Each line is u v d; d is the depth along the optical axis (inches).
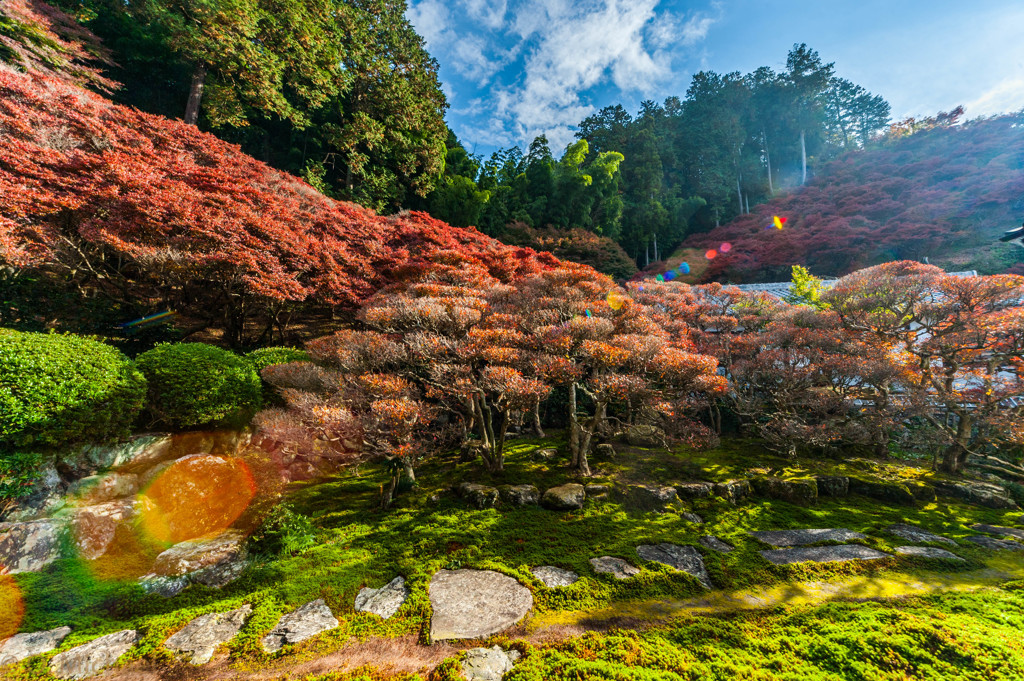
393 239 640.4
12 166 351.3
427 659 137.1
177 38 695.1
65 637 142.3
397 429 245.3
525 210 1216.2
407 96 1049.5
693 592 179.9
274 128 963.3
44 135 404.2
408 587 176.2
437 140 1147.3
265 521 216.2
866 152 1584.6
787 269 1088.2
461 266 514.9
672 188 1715.1
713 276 1197.7
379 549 205.3
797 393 380.5
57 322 330.3
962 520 271.3
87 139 449.4
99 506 199.0
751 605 170.6
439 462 323.6
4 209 315.0
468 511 248.5
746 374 407.5
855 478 319.3
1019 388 315.9
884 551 219.5
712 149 1755.7
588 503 265.6
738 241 1341.0
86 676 127.1
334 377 268.5
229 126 852.0
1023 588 181.2
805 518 267.7
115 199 359.9
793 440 380.8
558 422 446.6
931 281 362.9
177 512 213.6
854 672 126.2
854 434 369.7
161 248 346.0
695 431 344.5
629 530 237.5
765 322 499.2
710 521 257.1
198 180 474.0
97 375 213.3
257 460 277.1
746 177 1827.0
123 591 165.8
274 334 511.5
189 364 263.1
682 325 453.7
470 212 1082.1
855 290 408.5
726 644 144.4
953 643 135.2
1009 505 294.8
